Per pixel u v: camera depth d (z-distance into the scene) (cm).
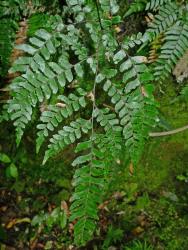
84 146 179
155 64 223
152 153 351
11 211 362
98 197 183
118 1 275
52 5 225
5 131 358
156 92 316
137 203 358
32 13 222
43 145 352
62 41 185
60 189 363
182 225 351
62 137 177
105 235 352
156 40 238
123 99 179
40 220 356
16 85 171
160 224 353
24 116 175
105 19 183
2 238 349
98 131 283
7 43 211
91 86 266
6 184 371
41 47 172
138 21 278
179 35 199
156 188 363
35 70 171
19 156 361
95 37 182
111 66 215
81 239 186
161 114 325
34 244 352
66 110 176
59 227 357
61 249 350
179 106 325
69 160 354
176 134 343
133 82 178
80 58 179
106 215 358
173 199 358
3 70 223
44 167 362
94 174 182
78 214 182
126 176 356
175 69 301
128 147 183
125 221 357
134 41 185
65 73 174
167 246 345
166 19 200
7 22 211
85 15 183
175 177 362
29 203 364
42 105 266
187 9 202
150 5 204
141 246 329
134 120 180
